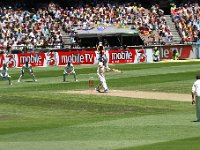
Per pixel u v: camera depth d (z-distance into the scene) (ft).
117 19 358.23
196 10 385.70
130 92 166.09
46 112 129.59
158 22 365.61
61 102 145.69
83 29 338.34
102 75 167.43
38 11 346.13
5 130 103.24
